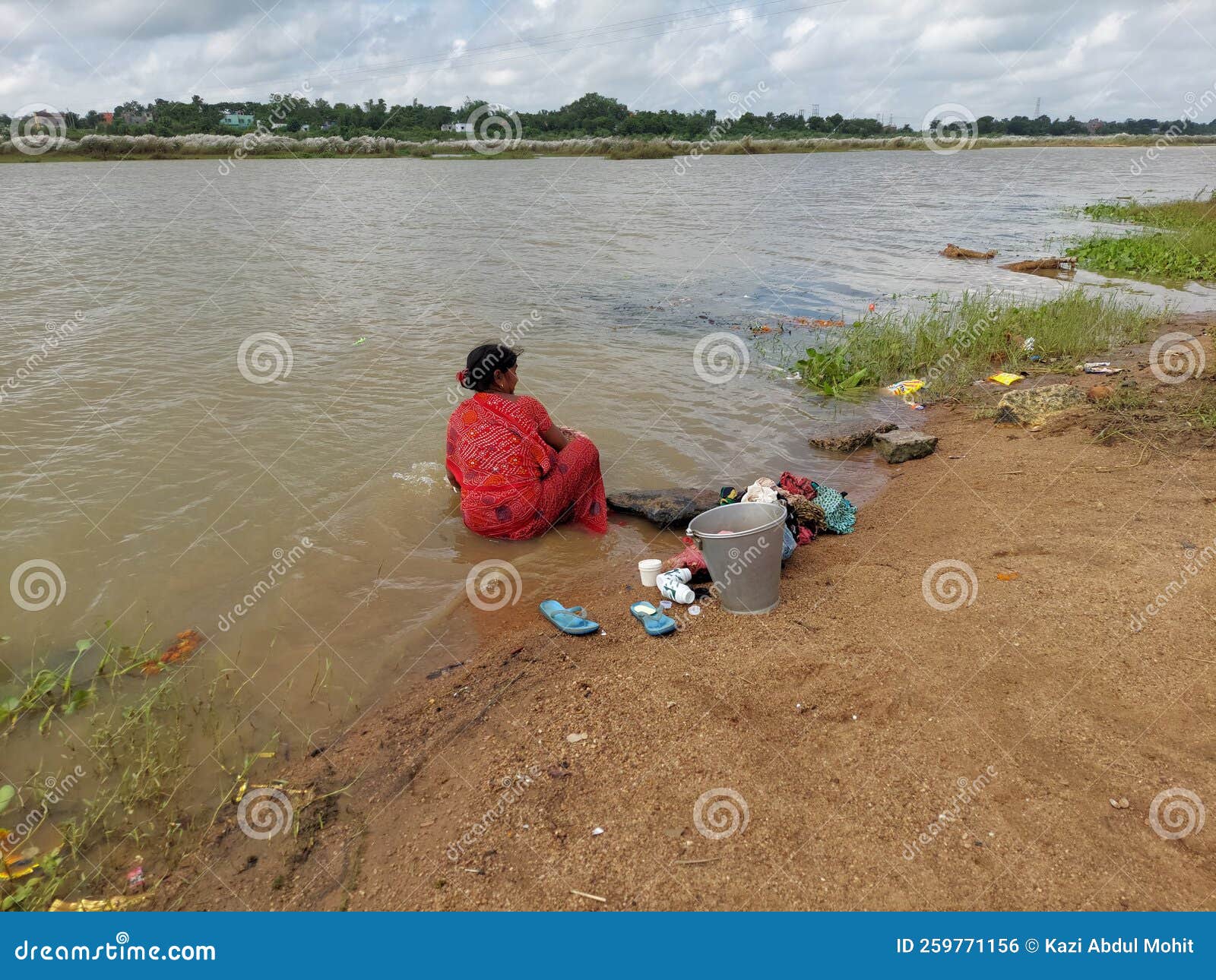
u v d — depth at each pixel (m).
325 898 3.12
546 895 3.03
